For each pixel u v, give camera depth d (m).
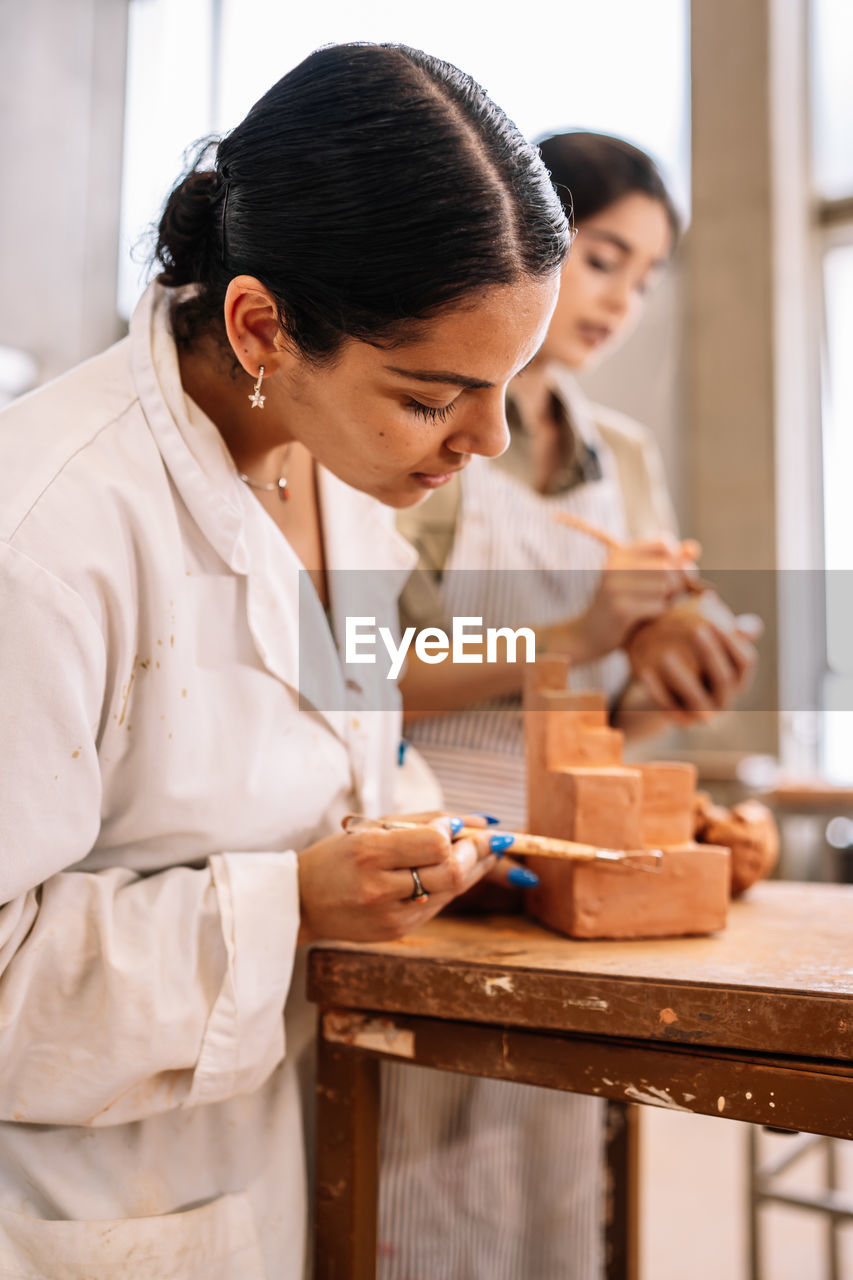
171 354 0.82
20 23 4.13
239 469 0.89
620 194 1.33
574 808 0.89
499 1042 0.77
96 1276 0.75
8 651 0.67
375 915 0.77
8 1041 0.71
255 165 0.70
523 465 1.47
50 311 4.23
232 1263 0.80
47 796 0.69
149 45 4.49
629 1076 0.72
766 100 3.91
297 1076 0.91
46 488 0.71
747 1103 0.68
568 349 1.44
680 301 4.09
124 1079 0.73
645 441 1.73
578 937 0.87
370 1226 0.86
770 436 3.90
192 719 0.79
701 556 3.99
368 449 0.73
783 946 0.85
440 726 1.30
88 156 4.34
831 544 4.09
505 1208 1.22
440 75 0.69
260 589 0.84
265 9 4.30
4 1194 0.77
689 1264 2.05
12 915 0.71
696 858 0.89
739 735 3.91
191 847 0.81
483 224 0.64
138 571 0.76
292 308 0.69
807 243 4.14
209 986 0.76
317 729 0.89
